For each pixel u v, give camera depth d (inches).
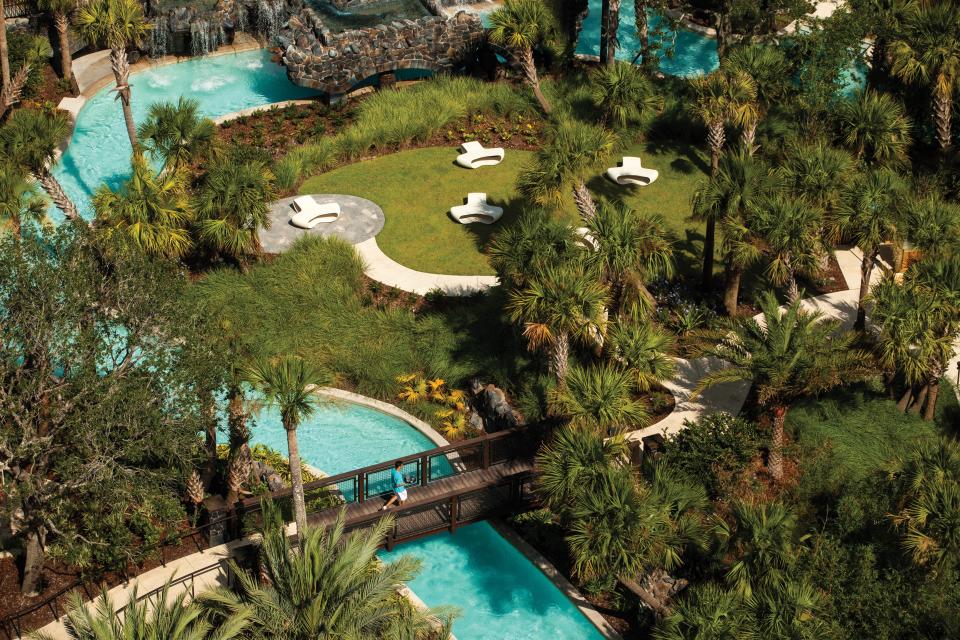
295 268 1705.2
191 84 2299.5
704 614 1102.4
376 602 1073.5
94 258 1203.9
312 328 1604.3
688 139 2078.0
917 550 1166.3
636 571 1143.6
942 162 1910.7
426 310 1665.8
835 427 1440.7
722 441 1368.1
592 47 2500.0
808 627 1087.6
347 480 1391.5
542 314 1339.8
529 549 1322.6
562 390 1283.2
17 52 2161.7
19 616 1189.7
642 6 2193.7
